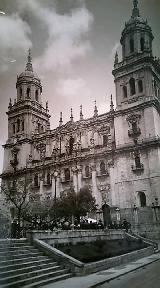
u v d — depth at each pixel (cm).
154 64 7000
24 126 8444
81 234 3250
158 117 6612
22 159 8131
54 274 2145
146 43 7031
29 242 2558
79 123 7462
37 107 8806
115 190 6350
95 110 7331
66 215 5491
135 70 6875
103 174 6625
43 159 7838
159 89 7262
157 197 5812
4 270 1919
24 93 8762
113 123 6944
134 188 6138
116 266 2820
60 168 7356
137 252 3506
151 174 6003
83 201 5641
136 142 6381
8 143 8500
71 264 2319
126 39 7294
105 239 3825
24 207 5369
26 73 9012
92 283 1958
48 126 8194
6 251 2186
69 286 1875
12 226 3078
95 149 6975
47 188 7425
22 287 1783
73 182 7000
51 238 2758
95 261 2558
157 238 5481
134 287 1825
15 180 6912
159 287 1784
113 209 6166
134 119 6544
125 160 6406
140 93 6712
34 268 2105
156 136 6175
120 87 7019
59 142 7775
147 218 5806
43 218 5516
